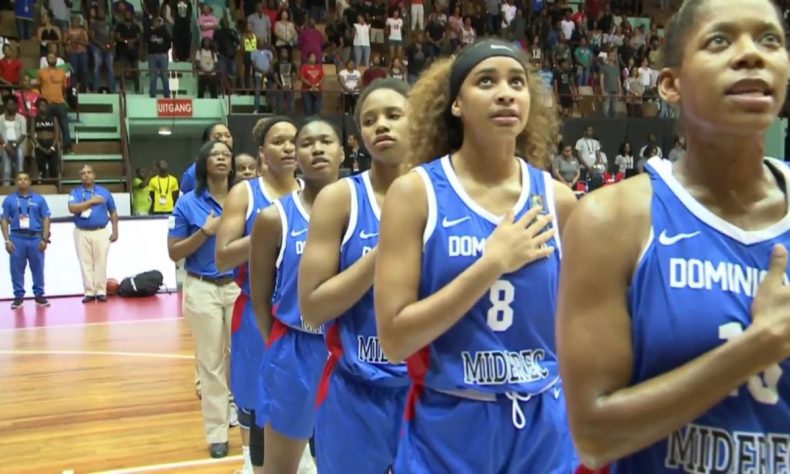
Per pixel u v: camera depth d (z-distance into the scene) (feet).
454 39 55.62
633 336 3.72
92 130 48.34
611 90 55.88
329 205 7.91
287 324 10.27
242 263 12.36
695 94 3.62
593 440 3.70
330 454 7.98
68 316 30.42
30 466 14.23
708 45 3.58
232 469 14.02
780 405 3.60
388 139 7.96
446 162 6.33
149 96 48.88
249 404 12.35
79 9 55.57
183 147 52.34
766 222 3.72
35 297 33.27
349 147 44.60
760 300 3.44
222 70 49.98
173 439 15.72
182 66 51.80
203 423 15.44
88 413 17.63
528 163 6.95
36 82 47.11
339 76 50.34
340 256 7.93
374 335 7.75
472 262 6.05
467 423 6.12
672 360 3.60
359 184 8.03
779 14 3.63
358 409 7.77
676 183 3.80
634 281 3.73
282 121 12.95
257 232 10.53
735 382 3.39
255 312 10.89
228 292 14.65
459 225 6.10
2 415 17.53
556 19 61.00
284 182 12.92
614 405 3.60
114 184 45.47
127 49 50.06
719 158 3.71
